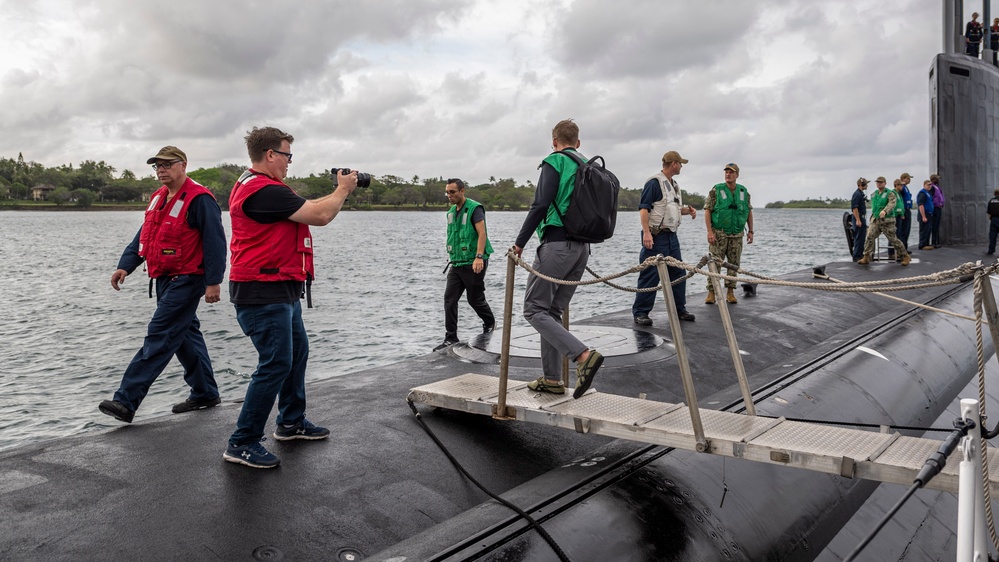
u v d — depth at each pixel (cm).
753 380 606
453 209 874
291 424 452
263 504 364
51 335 1413
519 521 323
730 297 1030
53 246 5066
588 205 460
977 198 1912
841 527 473
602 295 2048
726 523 374
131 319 1623
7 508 346
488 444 462
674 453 417
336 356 1223
